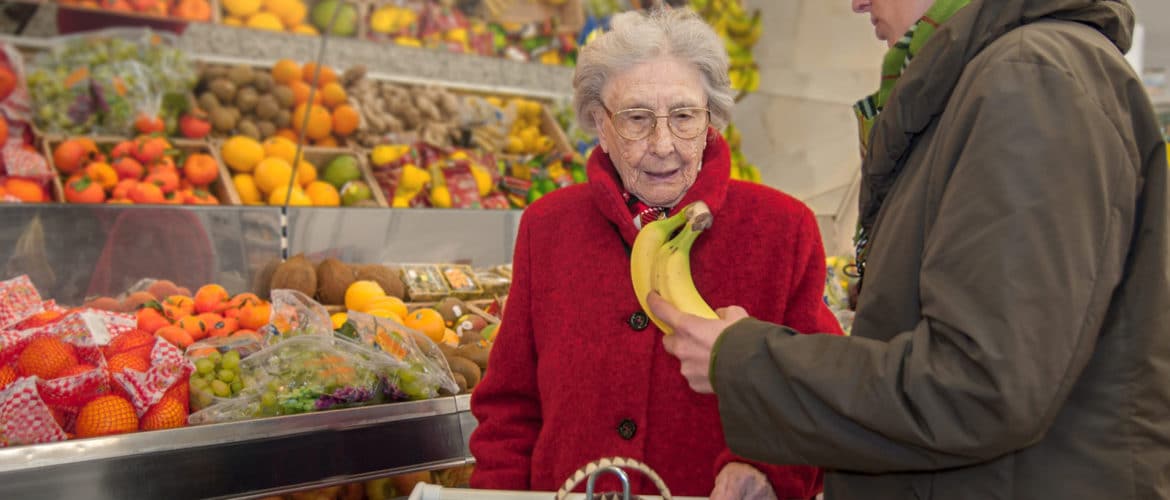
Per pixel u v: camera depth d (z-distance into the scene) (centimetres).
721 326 97
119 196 263
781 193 143
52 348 148
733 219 139
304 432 148
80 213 207
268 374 155
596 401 135
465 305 237
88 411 140
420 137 329
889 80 107
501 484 140
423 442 160
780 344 88
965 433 76
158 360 148
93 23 289
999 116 79
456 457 163
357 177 304
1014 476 86
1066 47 83
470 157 330
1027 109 78
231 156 288
